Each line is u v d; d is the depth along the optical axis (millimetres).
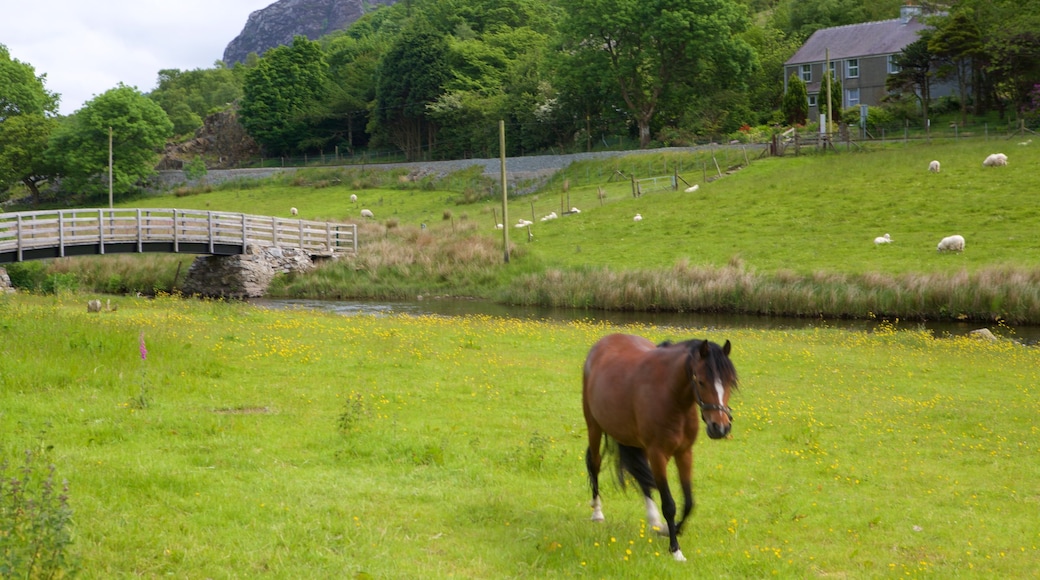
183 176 101312
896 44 86438
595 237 51094
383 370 18625
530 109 97375
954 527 10570
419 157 109312
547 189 75375
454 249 48906
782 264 41625
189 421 12844
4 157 93875
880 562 9125
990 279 34406
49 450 10172
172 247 43156
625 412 9141
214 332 21875
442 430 13719
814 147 67375
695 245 46906
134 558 7570
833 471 13008
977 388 20219
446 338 24016
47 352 16281
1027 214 44906
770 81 99562
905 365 22922
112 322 21312
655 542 9023
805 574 8531
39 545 6645
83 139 95500
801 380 20609
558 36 91062
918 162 57219
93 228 40281
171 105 159500
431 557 8195
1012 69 72500
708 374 8258
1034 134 63000
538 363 20828
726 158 69688
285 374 17422
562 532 9180
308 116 118438
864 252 42219
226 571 7465
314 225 51438
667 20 80688
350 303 41875
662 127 91625
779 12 123250
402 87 109000
